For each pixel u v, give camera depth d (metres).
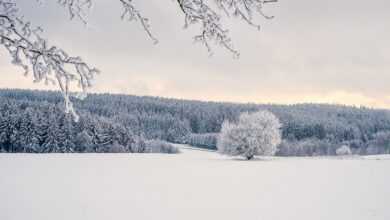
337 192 21.53
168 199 18.27
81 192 20.06
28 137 63.44
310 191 21.83
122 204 16.67
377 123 134.38
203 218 14.02
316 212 15.41
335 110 152.88
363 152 110.62
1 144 62.75
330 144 108.44
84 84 2.77
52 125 65.06
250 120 56.47
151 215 14.43
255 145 55.00
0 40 2.63
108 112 108.94
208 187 23.03
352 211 15.64
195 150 95.75
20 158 45.72
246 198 18.89
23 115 63.53
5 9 2.65
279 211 15.57
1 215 13.92
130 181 25.62
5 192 19.69
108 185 23.25
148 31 2.97
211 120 130.88
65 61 2.72
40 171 31.14
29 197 18.16
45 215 14.00
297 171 35.84
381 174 33.12
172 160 51.88
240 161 52.66
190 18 2.99
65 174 29.25
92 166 37.50
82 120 70.12
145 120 118.69
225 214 14.85
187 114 130.75
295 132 116.25
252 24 2.92
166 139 117.31
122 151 74.69
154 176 29.25
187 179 27.44
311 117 129.00
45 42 2.68
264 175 31.34
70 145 67.12
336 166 43.62
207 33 3.03
